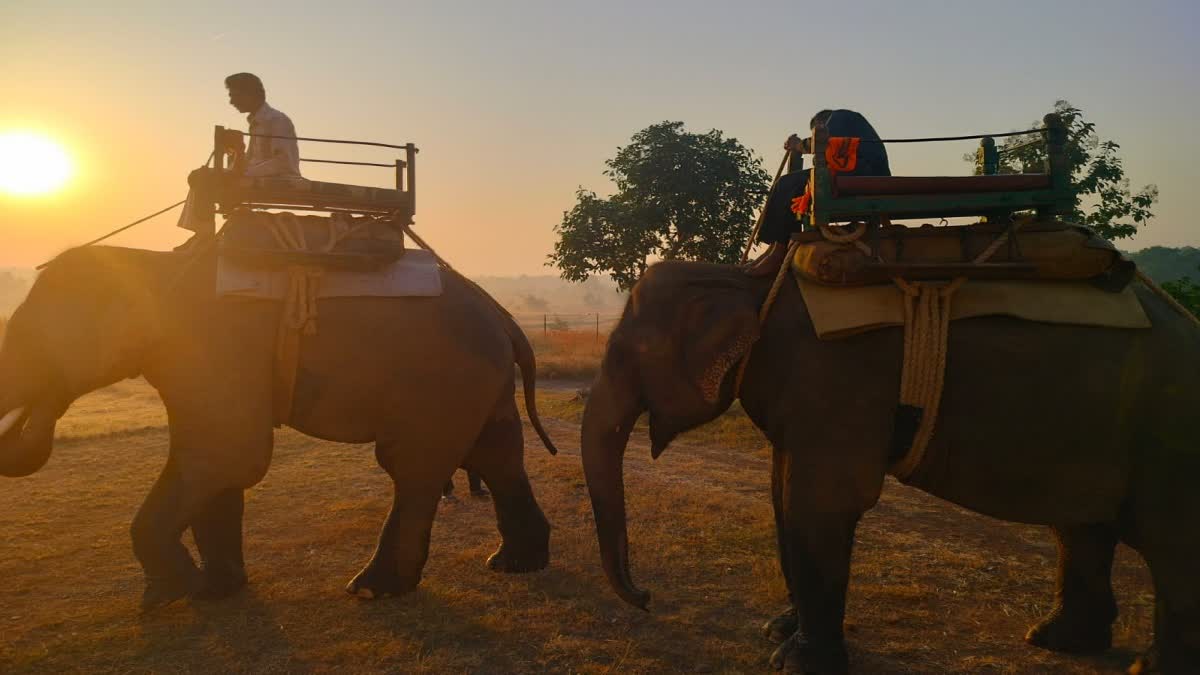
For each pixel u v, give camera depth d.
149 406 13.12
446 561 5.41
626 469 8.44
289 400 4.60
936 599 4.74
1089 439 3.35
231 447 4.39
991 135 3.75
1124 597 4.80
